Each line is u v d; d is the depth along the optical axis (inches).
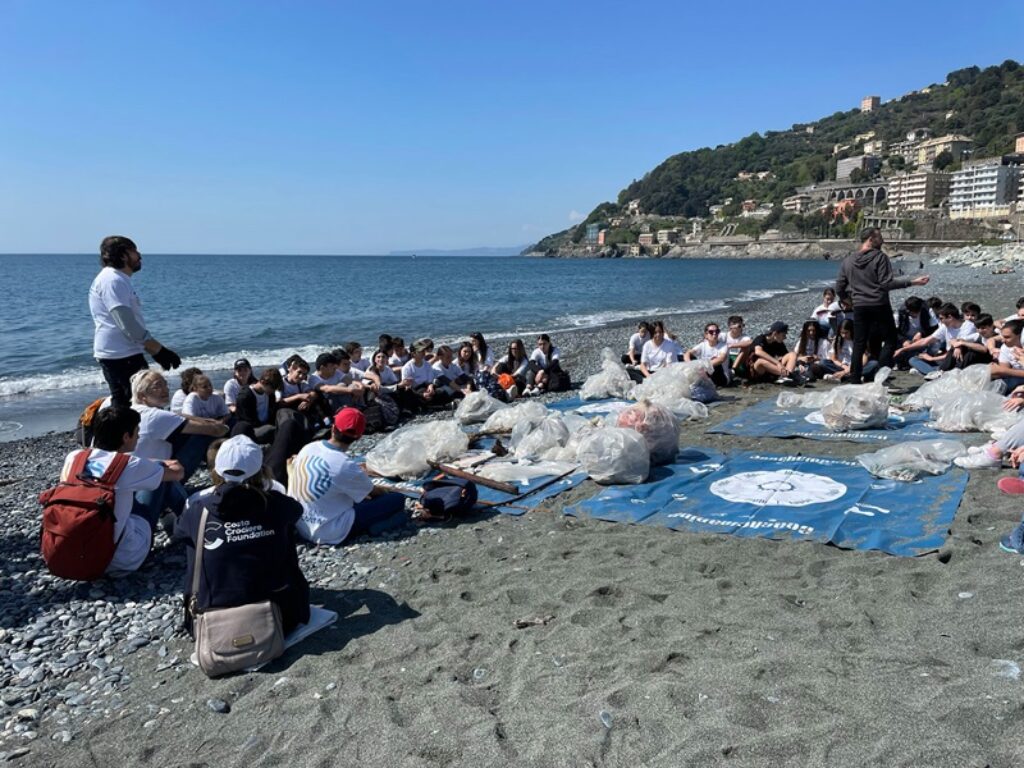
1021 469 230.7
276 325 1156.5
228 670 159.0
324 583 207.3
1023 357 355.3
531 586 193.8
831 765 110.1
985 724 114.1
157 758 134.0
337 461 237.6
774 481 257.9
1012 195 5103.3
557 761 120.7
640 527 230.2
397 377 490.3
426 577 206.5
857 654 142.3
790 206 7475.4
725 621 162.9
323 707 143.3
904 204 6161.4
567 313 1370.6
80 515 196.9
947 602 161.3
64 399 622.2
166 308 1473.9
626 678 143.6
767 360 465.4
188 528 169.3
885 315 423.8
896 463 251.9
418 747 128.7
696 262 6264.8
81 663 170.4
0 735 144.4
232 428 333.7
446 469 287.7
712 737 120.4
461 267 5068.9
